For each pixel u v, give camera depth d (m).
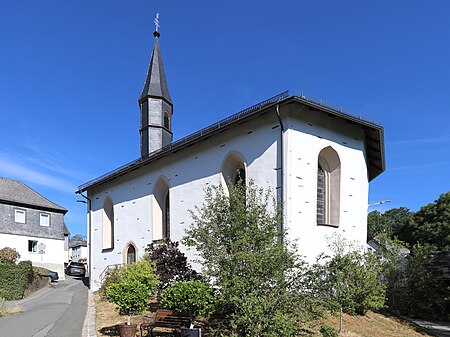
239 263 8.80
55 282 30.67
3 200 31.92
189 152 17.91
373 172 20.61
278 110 13.45
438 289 19.83
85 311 14.81
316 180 14.16
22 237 33.00
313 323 10.94
